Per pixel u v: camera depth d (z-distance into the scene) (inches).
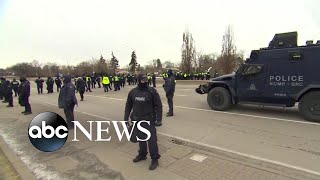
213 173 154.0
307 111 298.8
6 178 160.2
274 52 322.3
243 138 228.7
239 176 149.3
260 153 188.2
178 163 170.6
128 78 1169.4
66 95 269.7
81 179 152.8
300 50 301.7
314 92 294.2
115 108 427.5
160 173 156.1
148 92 163.2
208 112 365.4
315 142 213.9
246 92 349.1
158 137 234.5
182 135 241.0
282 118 314.5
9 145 222.2
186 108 405.7
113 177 153.6
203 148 201.8
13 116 367.9
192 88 901.8
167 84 337.7
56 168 170.4
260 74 335.0
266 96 333.1
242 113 351.6
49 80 842.2
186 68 1640.0
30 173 164.1
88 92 789.2
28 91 385.4
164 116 340.5
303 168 160.1
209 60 2659.9
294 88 308.5
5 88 572.1
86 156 189.6
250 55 343.3
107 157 186.2
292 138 226.5
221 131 254.8
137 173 157.6
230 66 1412.4
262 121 298.5
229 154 186.9
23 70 3730.3
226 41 1448.1
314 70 293.9
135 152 195.0
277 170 157.2
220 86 383.6
